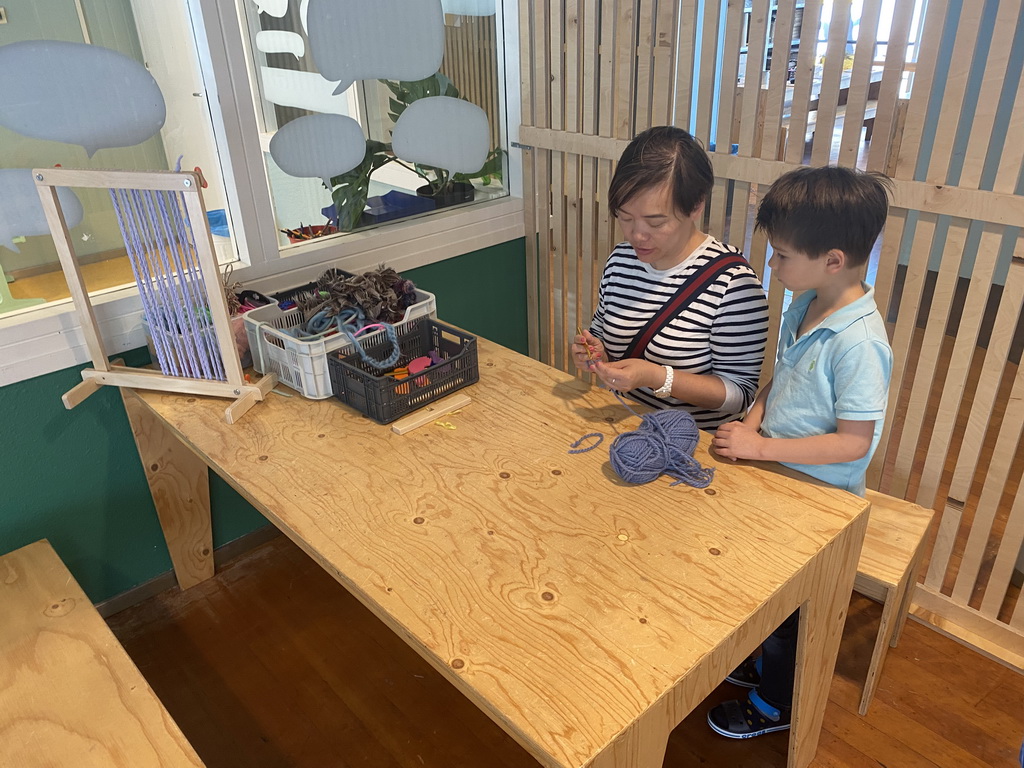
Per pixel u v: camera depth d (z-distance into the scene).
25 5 1.57
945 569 2.01
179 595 2.21
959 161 3.35
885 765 1.66
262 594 2.21
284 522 1.28
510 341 2.83
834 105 1.76
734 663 1.08
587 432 1.51
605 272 1.71
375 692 1.90
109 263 1.86
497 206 2.55
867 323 1.28
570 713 0.92
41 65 1.62
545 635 1.04
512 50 2.41
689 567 1.15
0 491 1.82
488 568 1.16
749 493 1.31
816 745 1.65
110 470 1.98
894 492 2.02
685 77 2.01
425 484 1.37
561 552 1.19
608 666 0.98
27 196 1.69
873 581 1.64
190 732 1.81
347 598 2.19
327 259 2.16
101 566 2.07
